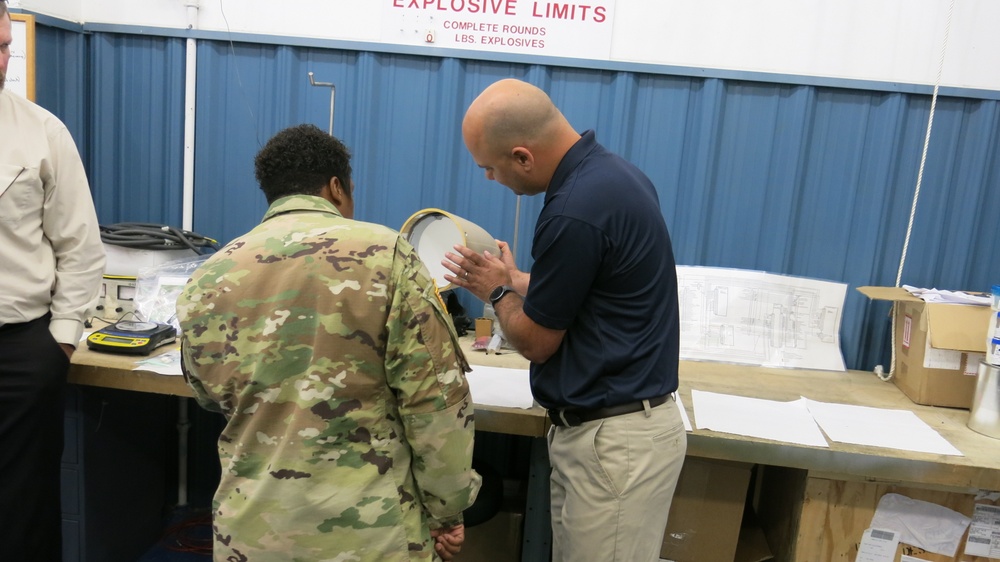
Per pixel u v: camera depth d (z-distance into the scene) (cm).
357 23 224
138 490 226
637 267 127
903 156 216
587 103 223
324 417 99
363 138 230
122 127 238
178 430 244
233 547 103
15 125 150
